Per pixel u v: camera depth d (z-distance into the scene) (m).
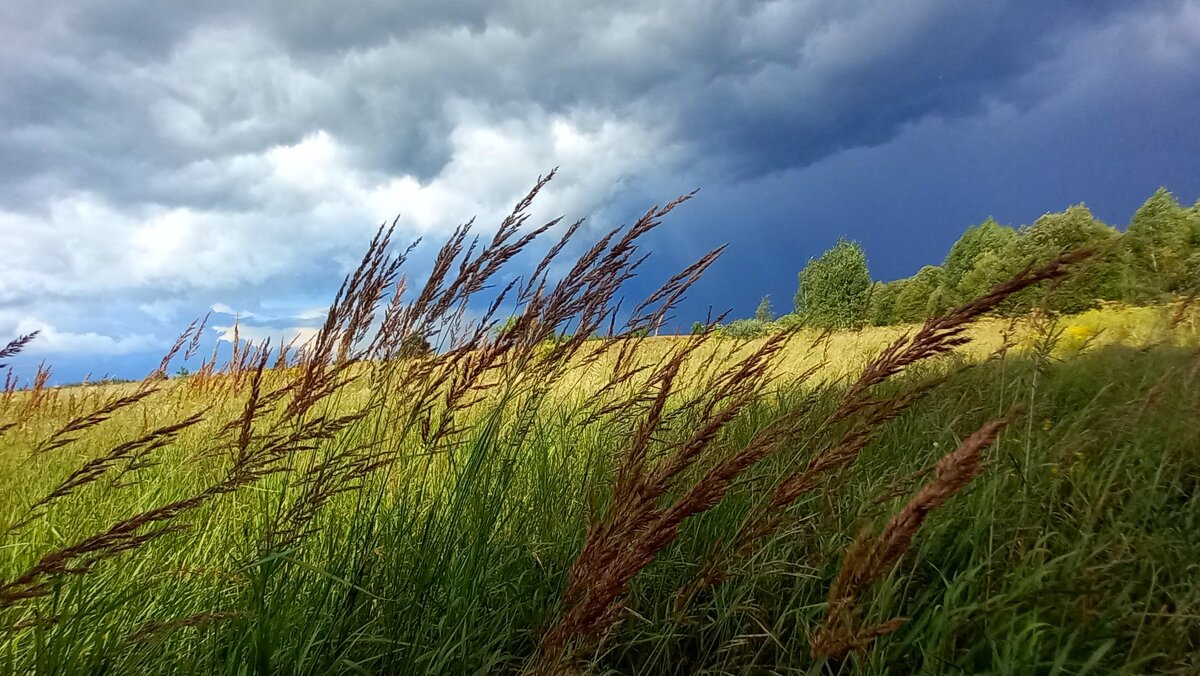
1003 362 3.35
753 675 1.93
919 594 2.07
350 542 2.18
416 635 1.97
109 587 2.06
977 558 2.18
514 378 2.73
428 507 2.54
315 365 2.22
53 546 2.55
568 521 2.71
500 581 2.38
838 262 59.47
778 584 2.28
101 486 3.12
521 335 2.60
